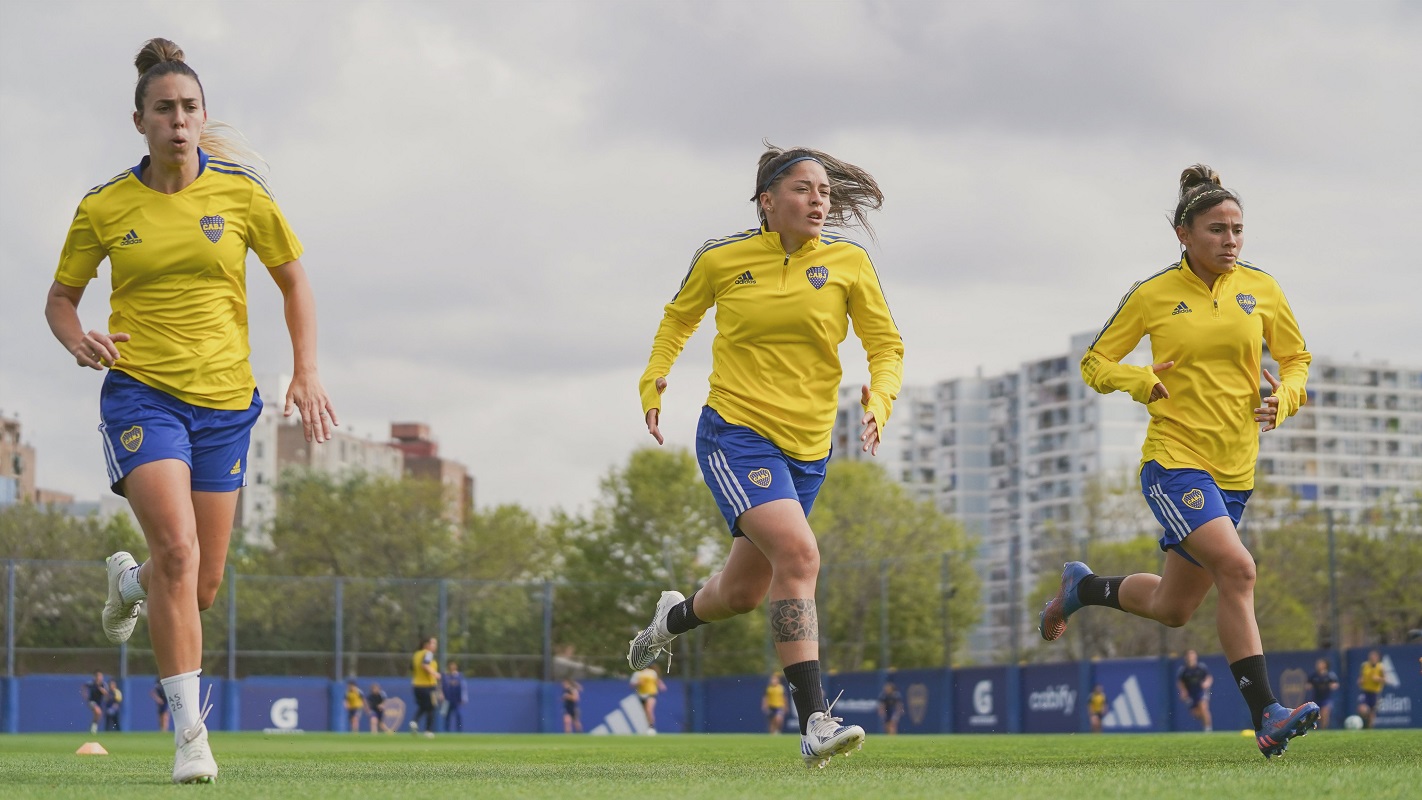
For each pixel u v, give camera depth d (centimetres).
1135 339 1005
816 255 852
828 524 8388
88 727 4962
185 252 772
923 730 4934
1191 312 970
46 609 5044
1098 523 9306
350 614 5400
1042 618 1182
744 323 845
